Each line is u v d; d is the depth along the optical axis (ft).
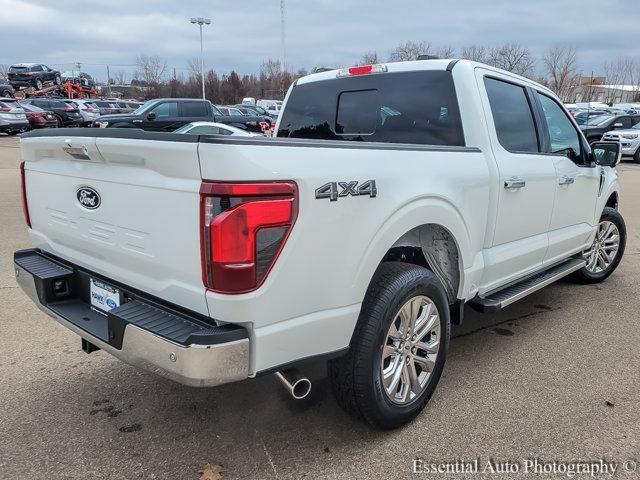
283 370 8.16
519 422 10.29
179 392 11.30
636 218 32.40
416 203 9.37
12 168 49.47
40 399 10.96
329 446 9.53
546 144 14.17
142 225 8.05
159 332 7.52
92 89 183.93
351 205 8.19
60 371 12.13
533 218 13.34
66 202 9.64
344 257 8.21
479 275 11.55
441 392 11.38
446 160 10.29
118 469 8.90
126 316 8.03
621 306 16.76
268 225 7.24
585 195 16.02
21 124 87.04
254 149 7.11
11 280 18.12
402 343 9.72
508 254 12.51
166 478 8.71
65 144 9.03
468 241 10.91
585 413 10.61
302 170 7.55
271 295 7.46
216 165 6.93
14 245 22.45
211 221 7.02
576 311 16.30
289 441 9.66
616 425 10.20
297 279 7.70
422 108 12.42
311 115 14.75
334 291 8.20
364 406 9.17
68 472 8.81
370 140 13.44
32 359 12.67
